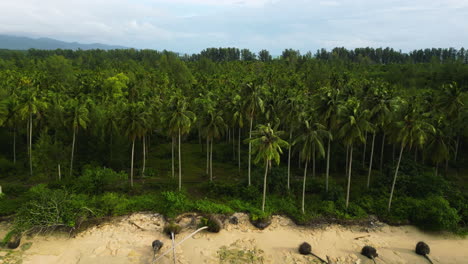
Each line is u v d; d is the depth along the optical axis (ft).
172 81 423.64
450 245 131.95
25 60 571.69
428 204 143.02
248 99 160.45
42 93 231.30
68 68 418.10
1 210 142.61
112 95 297.74
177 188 169.27
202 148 247.91
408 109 138.62
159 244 124.26
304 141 139.85
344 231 139.95
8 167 197.88
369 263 120.06
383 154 209.77
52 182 169.37
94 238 131.13
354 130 134.92
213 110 189.16
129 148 209.67
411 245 131.85
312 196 164.04
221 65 616.80
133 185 171.22
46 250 122.52
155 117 200.13
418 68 444.55
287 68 563.89
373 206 152.25
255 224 142.10
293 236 136.26
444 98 192.24
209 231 137.18
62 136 199.00
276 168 175.52
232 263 118.21
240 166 212.02
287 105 162.71
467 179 184.96
